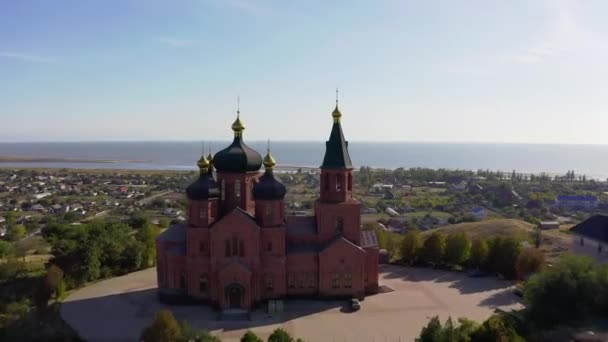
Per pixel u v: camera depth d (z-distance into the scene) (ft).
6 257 394.93
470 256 347.56
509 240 333.21
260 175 296.51
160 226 507.71
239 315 256.73
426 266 359.87
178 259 279.69
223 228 267.59
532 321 215.51
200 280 274.77
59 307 272.10
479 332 189.47
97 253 329.31
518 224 487.20
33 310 265.75
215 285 269.23
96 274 324.19
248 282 263.08
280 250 276.00
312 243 287.07
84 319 254.68
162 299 279.49
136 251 348.79
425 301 281.74
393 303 278.05
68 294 295.69
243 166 282.77
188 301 276.62
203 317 256.73
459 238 349.41
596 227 315.78
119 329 241.55
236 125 287.69
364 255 280.72
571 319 216.13
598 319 216.74
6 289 298.15
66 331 238.27
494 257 334.24
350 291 281.54
